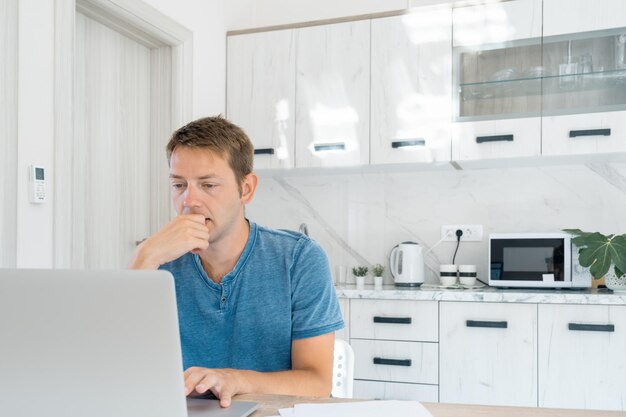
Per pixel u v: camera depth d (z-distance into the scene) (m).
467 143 2.79
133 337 0.65
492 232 3.05
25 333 0.67
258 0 3.52
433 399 2.59
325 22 3.04
